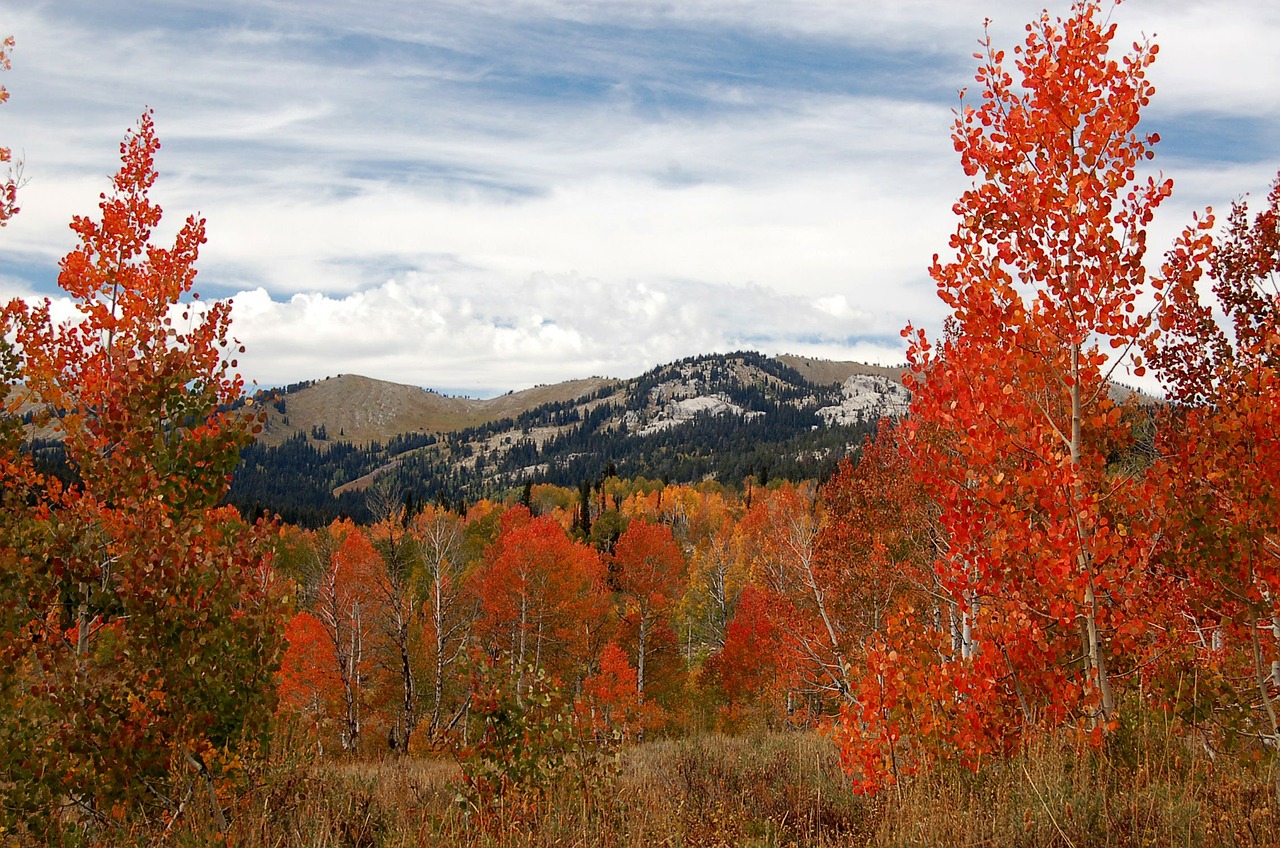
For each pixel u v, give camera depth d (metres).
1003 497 6.43
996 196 6.58
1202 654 6.80
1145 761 5.75
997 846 4.74
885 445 18.25
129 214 10.43
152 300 10.27
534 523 38.62
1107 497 6.39
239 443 7.21
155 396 7.14
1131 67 6.13
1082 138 6.27
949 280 6.75
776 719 27.31
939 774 6.35
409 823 6.83
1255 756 6.02
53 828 5.68
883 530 18.06
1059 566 6.18
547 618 31.62
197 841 5.49
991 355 6.48
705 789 7.55
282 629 6.59
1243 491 6.16
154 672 6.02
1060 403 6.75
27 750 5.79
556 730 7.45
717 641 40.53
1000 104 6.66
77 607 6.79
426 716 25.81
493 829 6.38
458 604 29.20
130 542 6.29
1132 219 6.16
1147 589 6.71
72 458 7.07
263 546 6.57
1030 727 6.48
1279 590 5.95
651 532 35.50
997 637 6.74
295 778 6.95
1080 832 4.76
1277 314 8.83
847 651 17.72
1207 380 8.66
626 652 35.34
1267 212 9.34
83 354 9.48
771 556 21.80
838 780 7.59
